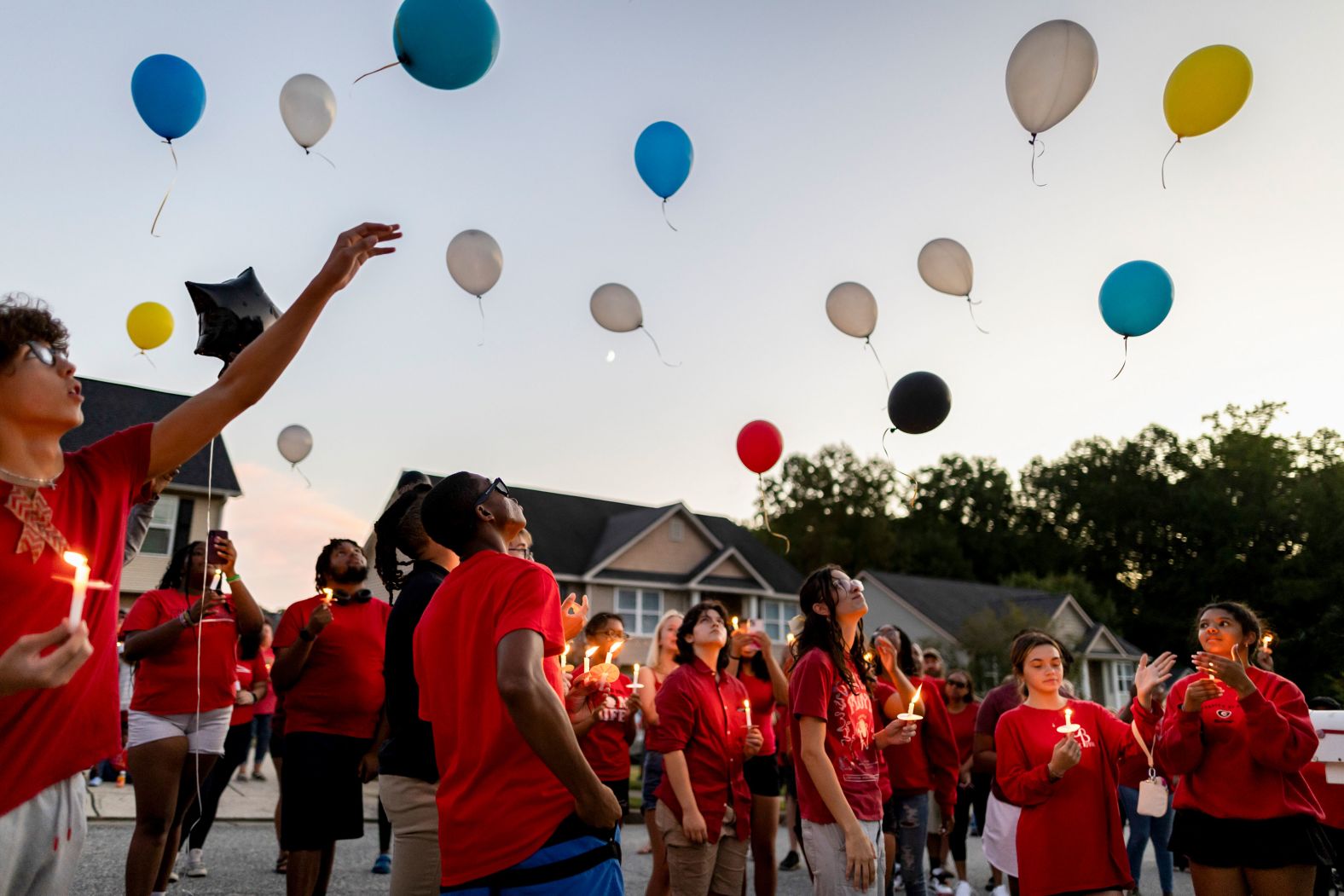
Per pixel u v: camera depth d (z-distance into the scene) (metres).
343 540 4.73
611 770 5.20
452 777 2.22
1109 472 57.22
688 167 6.12
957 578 58.47
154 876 4.21
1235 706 4.03
